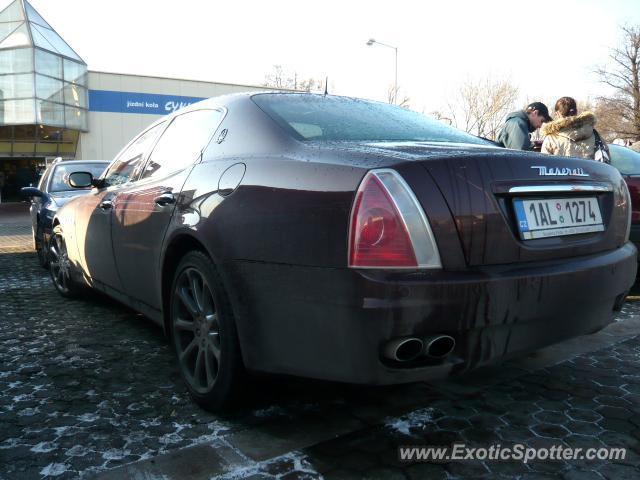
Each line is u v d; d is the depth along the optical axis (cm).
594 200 252
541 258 221
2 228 1462
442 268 197
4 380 308
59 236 504
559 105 503
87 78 2494
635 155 548
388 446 234
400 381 199
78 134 2492
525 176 221
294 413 264
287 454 226
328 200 206
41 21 2392
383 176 199
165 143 344
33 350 362
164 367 329
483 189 209
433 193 199
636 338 379
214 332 257
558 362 333
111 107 2550
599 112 4031
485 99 3456
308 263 208
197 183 272
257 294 227
